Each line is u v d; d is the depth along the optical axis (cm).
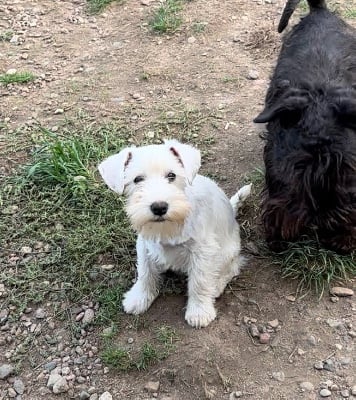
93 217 79
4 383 63
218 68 106
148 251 65
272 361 62
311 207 63
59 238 77
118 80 106
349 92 64
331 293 68
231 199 76
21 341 66
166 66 108
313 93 65
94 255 74
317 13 85
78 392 61
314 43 77
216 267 65
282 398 59
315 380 60
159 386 61
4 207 82
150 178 58
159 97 101
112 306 68
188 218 61
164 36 115
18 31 121
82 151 89
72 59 112
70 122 96
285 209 65
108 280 71
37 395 61
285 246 71
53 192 83
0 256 76
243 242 75
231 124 93
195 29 116
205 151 88
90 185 83
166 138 91
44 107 101
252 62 107
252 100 98
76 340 66
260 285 69
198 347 63
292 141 63
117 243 75
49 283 72
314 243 71
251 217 78
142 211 57
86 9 127
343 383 60
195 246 63
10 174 87
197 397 59
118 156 60
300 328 65
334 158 60
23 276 73
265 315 66
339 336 64
